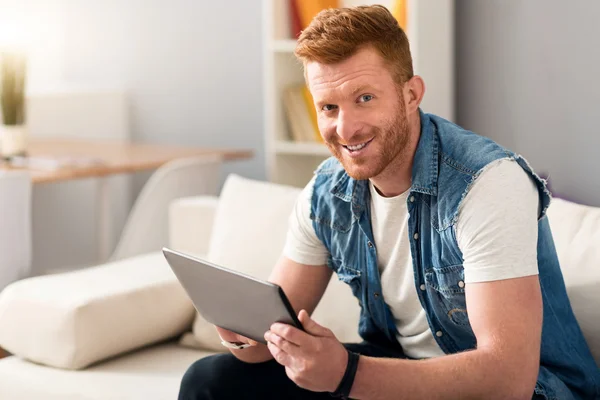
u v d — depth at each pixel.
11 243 3.14
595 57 3.13
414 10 3.26
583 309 2.05
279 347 1.61
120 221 4.66
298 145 3.67
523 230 1.62
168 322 2.51
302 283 2.01
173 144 4.72
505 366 1.56
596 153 3.17
